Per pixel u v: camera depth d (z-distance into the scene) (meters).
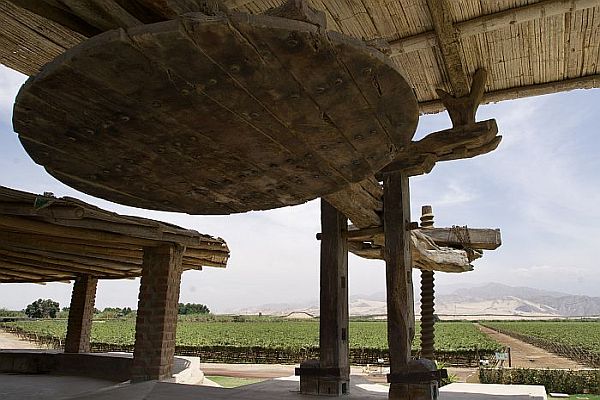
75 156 2.46
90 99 1.90
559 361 29.58
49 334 36.72
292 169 2.70
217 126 2.16
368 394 5.94
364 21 4.80
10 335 40.69
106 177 2.77
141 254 9.10
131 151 2.41
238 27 1.55
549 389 16.12
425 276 8.80
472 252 8.73
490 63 5.40
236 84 1.84
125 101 1.93
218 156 2.49
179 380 8.10
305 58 1.73
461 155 5.65
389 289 5.51
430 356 8.42
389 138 2.43
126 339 39.75
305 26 1.61
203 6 1.80
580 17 4.61
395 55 5.30
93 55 1.61
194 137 2.27
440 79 5.80
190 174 2.74
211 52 1.64
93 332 50.00
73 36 4.48
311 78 1.85
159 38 1.55
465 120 5.52
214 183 2.89
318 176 2.82
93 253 8.91
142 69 1.71
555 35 4.91
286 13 1.79
